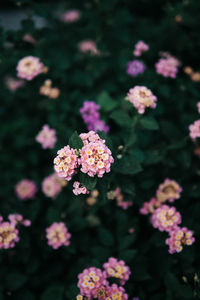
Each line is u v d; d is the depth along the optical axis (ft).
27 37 1.86
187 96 1.76
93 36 2.02
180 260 1.33
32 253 1.48
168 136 1.53
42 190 1.72
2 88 1.91
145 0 2.38
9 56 1.75
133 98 1.31
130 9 2.48
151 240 1.34
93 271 1.20
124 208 1.52
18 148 1.92
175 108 1.74
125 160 1.22
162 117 1.75
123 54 1.89
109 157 1.06
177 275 1.32
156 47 1.96
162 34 1.94
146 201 1.48
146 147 1.62
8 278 1.40
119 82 1.86
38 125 1.94
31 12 1.87
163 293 1.33
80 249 1.49
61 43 2.03
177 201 1.48
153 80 1.69
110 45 1.98
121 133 1.52
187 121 1.56
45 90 1.63
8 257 1.45
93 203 1.51
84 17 2.04
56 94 1.63
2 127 1.95
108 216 1.62
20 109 1.99
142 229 1.57
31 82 1.71
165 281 1.26
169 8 1.90
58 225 1.38
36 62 1.57
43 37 1.83
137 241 1.49
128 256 1.29
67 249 1.42
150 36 2.00
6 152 1.92
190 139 1.52
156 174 1.58
